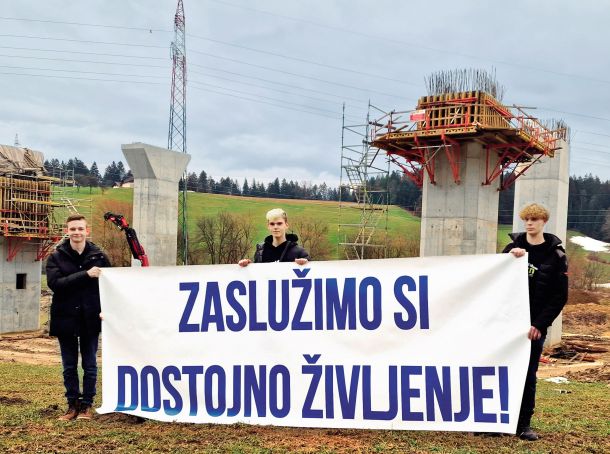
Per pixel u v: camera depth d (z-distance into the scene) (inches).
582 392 479.8
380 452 216.4
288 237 267.7
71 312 265.0
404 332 238.8
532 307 232.7
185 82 2122.3
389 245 3122.5
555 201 1165.1
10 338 1462.8
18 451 218.1
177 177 1536.7
